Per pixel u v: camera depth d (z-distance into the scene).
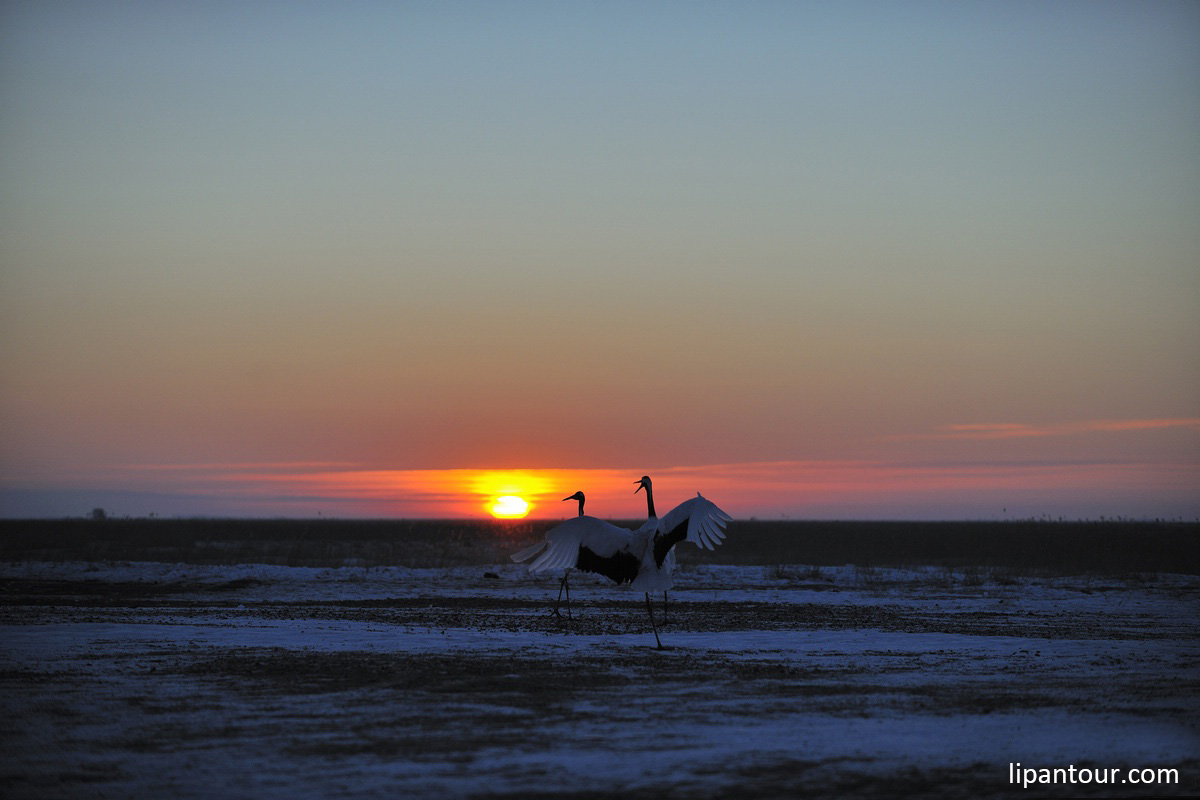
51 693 17.56
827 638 26.08
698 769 12.86
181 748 13.91
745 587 45.72
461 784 12.22
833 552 79.62
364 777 12.52
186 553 70.94
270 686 18.28
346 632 26.34
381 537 118.00
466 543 95.50
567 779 12.42
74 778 12.54
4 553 68.31
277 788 12.09
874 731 14.89
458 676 19.42
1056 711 16.39
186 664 20.64
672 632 27.33
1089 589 44.81
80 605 34.78
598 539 22.31
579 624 29.31
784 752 13.70
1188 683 19.12
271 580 46.91
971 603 38.12
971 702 17.12
